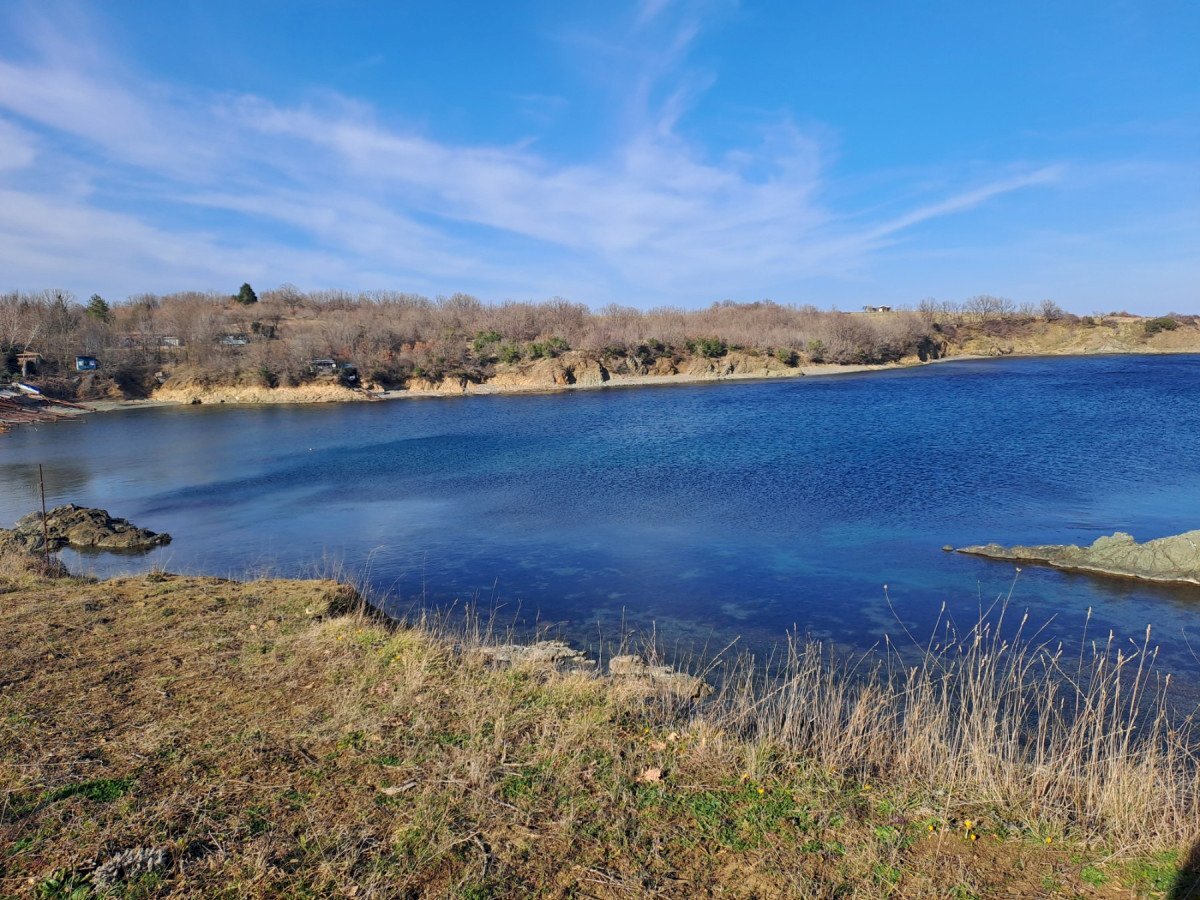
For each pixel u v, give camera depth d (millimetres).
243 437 44188
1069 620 12320
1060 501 20656
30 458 37250
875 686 9203
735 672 10352
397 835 4805
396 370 74500
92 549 19391
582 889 4332
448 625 12680
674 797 5395
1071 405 43969
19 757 5766
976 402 47656
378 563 16969
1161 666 10383
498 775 5613
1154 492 21453
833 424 39312
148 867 4449
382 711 6699
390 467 31469
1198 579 13672
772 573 15172
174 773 5566
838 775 5793
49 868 4434
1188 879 4398
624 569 15742
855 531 18219
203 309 101188
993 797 5434
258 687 7281
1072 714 8758
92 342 74625
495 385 73875
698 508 21297
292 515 22969
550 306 102188
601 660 10891
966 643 11422
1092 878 4449
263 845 4672
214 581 12281
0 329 74062
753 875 4473
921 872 4512
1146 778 5375
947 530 18141
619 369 78562
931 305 129750
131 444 41938
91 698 6984
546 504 22688
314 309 115125
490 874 4438
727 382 74875
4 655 8141
